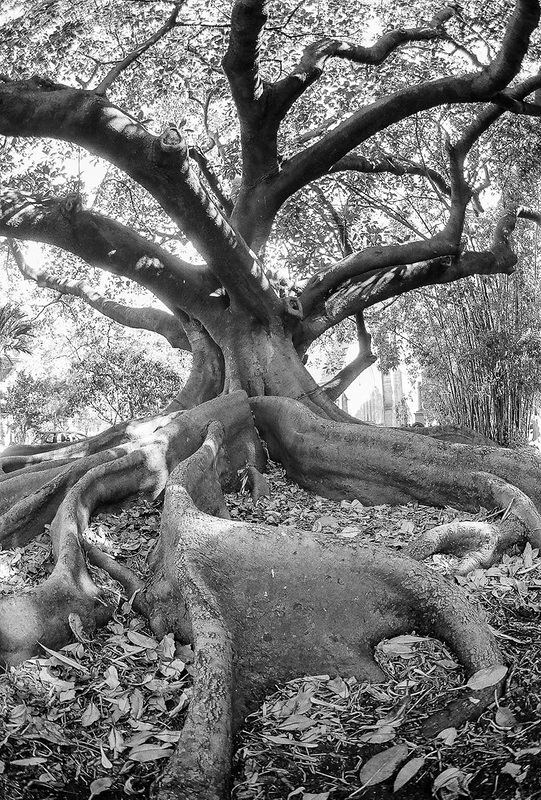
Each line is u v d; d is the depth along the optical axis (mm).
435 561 5395
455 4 13016
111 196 16812
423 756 3371
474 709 3676
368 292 12047
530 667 3975
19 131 8891
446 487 7047
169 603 4820
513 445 12641
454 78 10461
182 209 9016
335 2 13875
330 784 3303
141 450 7172
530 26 9297
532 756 3168
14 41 12188
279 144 14516
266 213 10938
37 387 30438
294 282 11422
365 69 14727
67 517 5949
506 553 5848
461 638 4156
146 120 13734
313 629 4348
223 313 10344
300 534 4668
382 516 7074
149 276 10367
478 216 15094
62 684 4160
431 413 18766
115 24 13516
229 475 8047
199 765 3289
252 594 4457
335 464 7754
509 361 12906
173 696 4117
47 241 10305
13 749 3477
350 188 16875
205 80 14398
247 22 8664
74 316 20641
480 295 13375
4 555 6141
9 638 4457
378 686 4094
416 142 16031
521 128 15039
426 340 15102
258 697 4023
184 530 4812
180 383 24281
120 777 3434
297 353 10938
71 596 4887
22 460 8750
